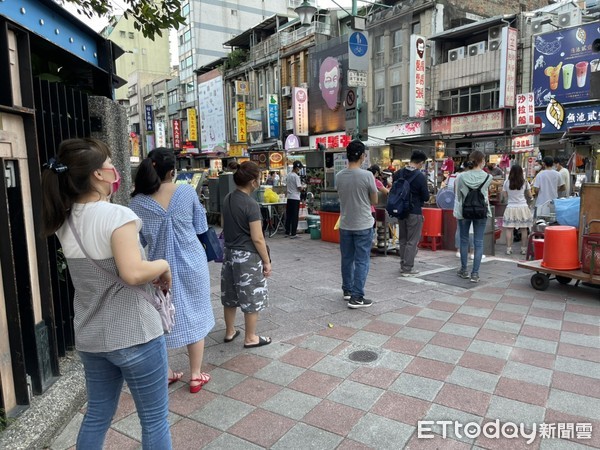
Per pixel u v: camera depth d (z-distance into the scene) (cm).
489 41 1844
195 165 4219
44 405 278
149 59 5756
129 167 461
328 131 2584
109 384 192
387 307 476
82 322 181
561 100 1638
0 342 258
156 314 189
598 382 308
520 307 464
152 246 296
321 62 2567
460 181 554
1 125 266
